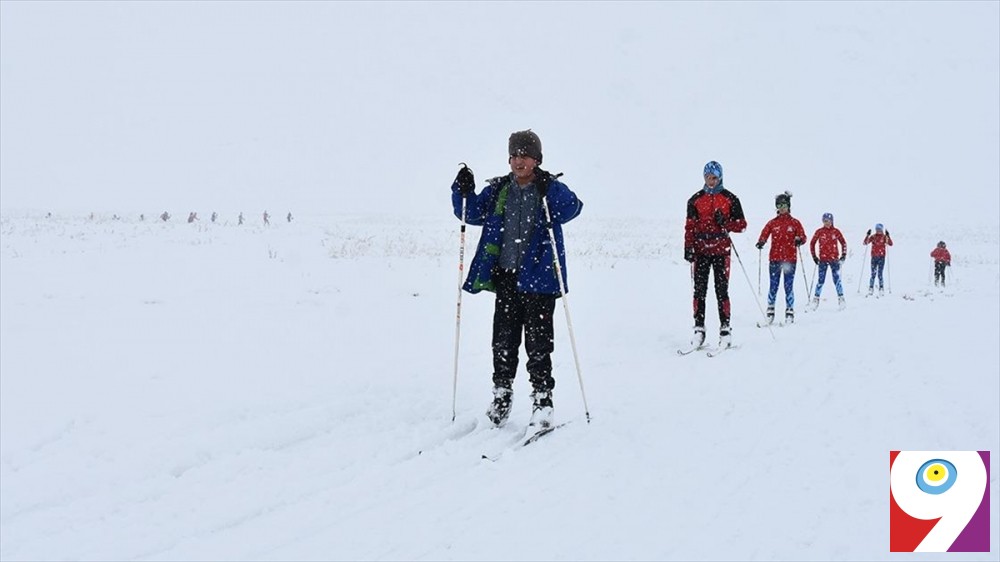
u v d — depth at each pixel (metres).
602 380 6.18
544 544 3.03
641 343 8.09
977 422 4.49
